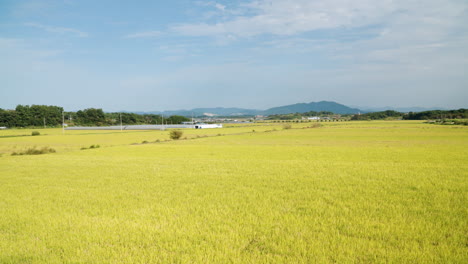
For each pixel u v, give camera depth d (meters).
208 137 80.12
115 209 11.23
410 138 62.34
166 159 29.55
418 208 10.14
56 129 156.25
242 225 8.98
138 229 8.90
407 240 7.49
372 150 37.03
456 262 6.33
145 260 6.85
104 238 8.21
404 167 20.53
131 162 27.30
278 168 21.16
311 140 62.75
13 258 7.18
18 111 172.38
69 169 23.14
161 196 13.22
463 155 29.42
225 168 21.88
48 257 7.22
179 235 8.27
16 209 11.59
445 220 8.84
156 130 137.25
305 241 7.62
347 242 7.43
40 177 19.58
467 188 13.25
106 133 114.88
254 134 90.06
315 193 13.00
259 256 6.82
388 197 11.87
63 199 13.06
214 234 8.24
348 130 102.19
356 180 15.77
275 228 8.58
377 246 7.17
